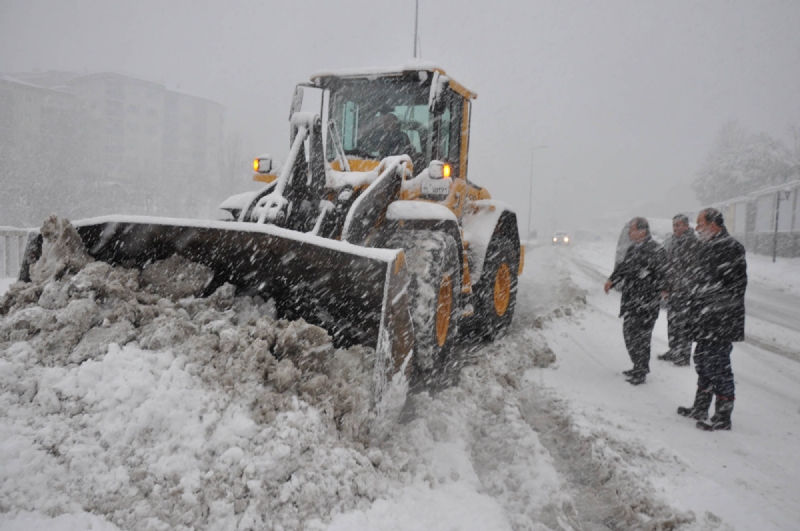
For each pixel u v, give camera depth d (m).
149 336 2.72
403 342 2.90
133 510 1.99
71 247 3.36
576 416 3.51
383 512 2.23
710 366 3.52
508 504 2.54
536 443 3.06
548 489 2.63
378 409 2.69
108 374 2.47
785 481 2.83
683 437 3.33
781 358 5.59
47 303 2.93
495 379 4.11
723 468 2.94
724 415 3.49
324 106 5.17
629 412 3.72
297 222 3.84
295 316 3.22
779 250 22.86
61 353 2.62
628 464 2.91
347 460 2.37
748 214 27.77
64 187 28.88
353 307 2.95
